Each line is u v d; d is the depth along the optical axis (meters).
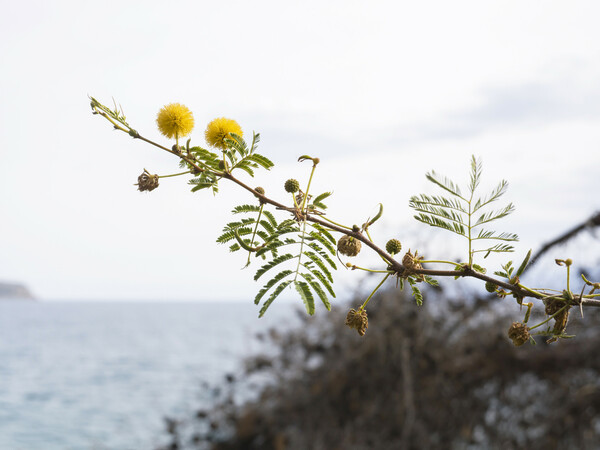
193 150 1.33
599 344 6.34
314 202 1.32
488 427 7.21
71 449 17.69
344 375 7.51
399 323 7.40
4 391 32.75
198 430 8.33
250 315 174.12
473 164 1.22
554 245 3.05
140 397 28.62
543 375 6.86
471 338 7.08
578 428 6.81
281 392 7.90
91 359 51.62
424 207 1.24
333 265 1.31
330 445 7.52
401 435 7.32
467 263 1.29
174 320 137.88
